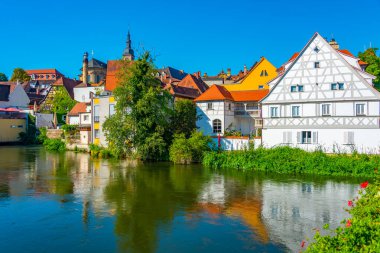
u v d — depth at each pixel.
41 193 20.69
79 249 12.26
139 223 15.03
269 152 30.61
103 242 12.88
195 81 62.09
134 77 36.28
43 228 14.38
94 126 46.19
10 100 72.94
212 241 12.97
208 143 36.16
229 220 15.44
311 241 12.80
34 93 97.62
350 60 37.81
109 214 16.34
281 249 12.16
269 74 54.25
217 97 43.44
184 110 39.50
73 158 39.34
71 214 16.33
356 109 31.12
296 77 33.59
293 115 33.59
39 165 33.28
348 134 31.20
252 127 46.31
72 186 22.78
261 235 13.55
